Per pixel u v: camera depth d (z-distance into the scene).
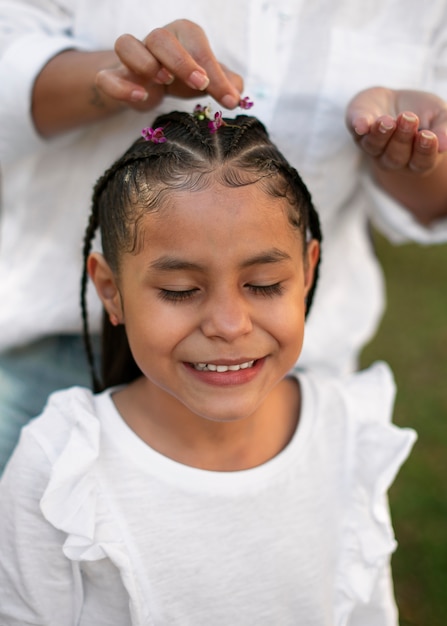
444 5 1.68
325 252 1.89
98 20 1.68
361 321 2.00
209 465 1.43
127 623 1.40
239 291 1.25
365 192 1.85
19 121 1.63
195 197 1.22
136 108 1.54
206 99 1.65
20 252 1.81
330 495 1.52
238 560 1.41
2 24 1.66
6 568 1.37
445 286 4.56
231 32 1.61
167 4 1.62
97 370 1.81
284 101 1.68
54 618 1.39
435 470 2.97
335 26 1.65
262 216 1.24
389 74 1.70
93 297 1.73
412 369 3.66
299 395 1.59
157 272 1.24
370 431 1.57
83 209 1.76
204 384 1.30
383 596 1.56
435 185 1.67
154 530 1.38
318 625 1.46
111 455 1.40
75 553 1.31
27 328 1.73
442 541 2.63
